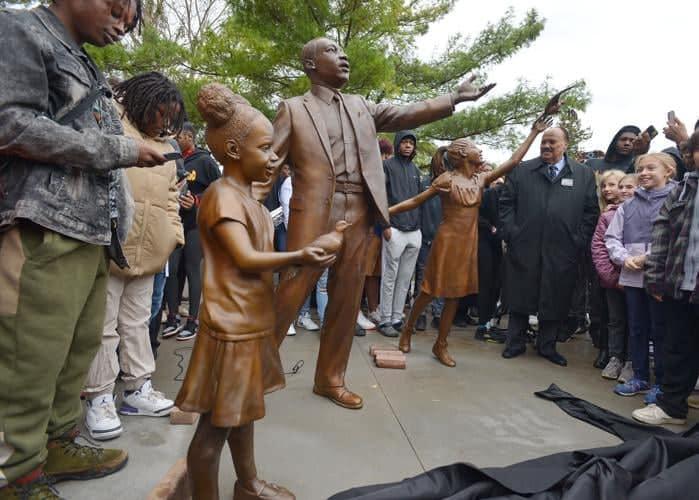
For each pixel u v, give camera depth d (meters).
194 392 1.53
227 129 1.57
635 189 3.47
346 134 2.80
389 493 1.84
